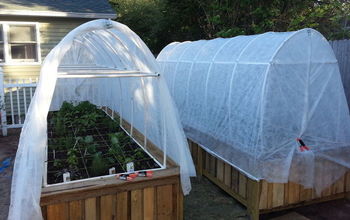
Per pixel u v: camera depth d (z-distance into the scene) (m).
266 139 3.76
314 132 4.02
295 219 3.97
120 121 5.96
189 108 5.52
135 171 3.44
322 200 4.25
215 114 4.71
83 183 3.07
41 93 2.82
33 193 2.78
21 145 2.94
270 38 4.22
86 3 10.83
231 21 11.61
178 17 13.66
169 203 3.44
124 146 4.61
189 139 5.52
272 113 3.78
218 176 4.73
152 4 16.75
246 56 4.32
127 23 16.47
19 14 9.06
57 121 5.75
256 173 3.78
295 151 3.84
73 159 3.92
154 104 4.18
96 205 3.13
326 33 11.66
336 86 4.12
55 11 9.49
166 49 7.36
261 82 3.83
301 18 10.39
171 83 6.29
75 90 8.12
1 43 9.36
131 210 3.26
